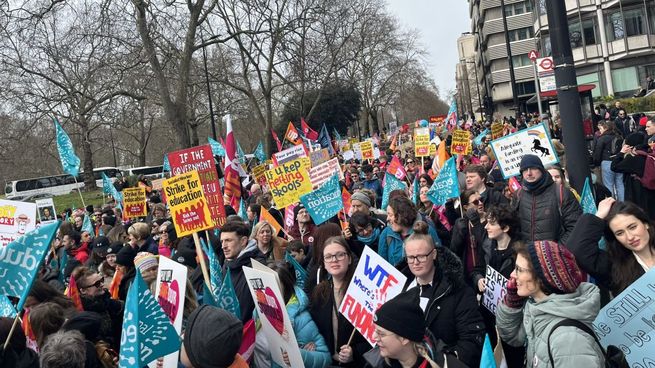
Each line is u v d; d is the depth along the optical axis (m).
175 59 25.39
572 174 6.57
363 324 4.19
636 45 41.41
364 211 6.90
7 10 21.02
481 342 3.98
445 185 7.23
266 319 4.08
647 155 7.46
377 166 17.25
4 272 3.89
